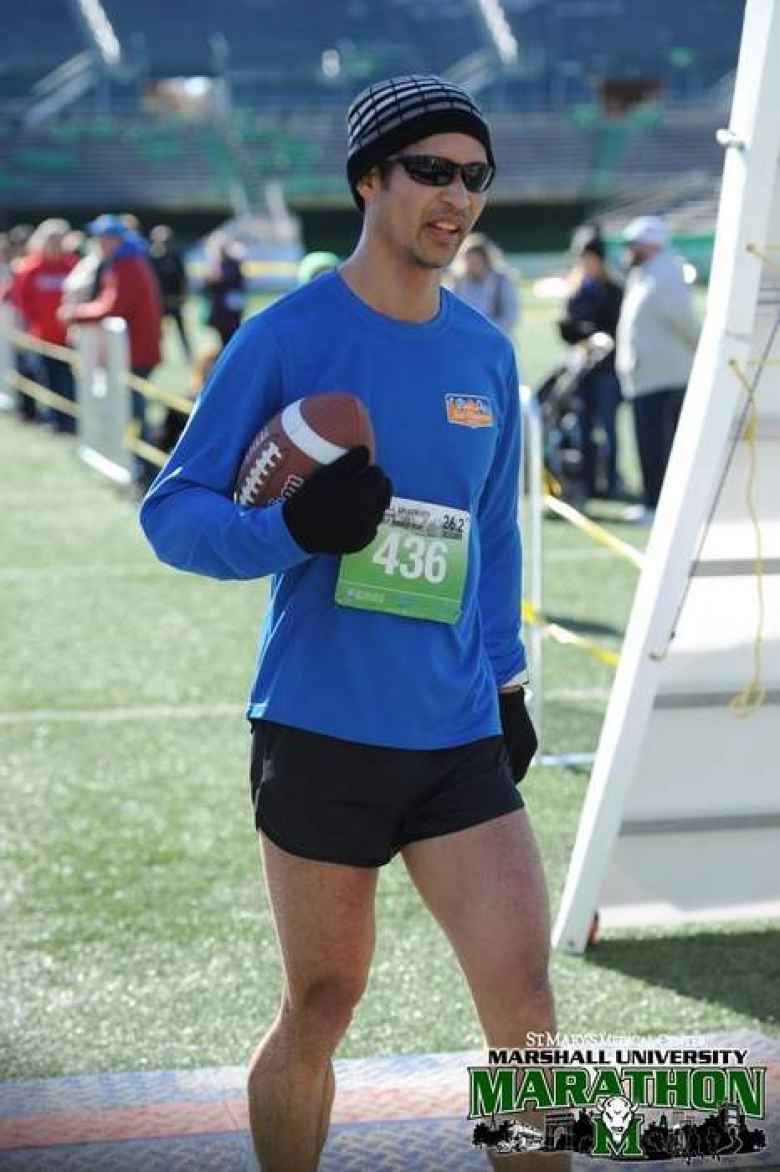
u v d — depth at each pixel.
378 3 120.81
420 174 4.36
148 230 79.94
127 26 116.38
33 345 25.53
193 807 9.47
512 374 4.79
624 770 6.77
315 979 4.58
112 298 20.89
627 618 14.06
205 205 79.50
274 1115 4.66
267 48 117.94
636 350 17.30
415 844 4.56
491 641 4.95
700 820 6.99
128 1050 6.52
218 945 7.57
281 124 83.62
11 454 23.97
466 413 4.57
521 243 76.00
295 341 4.50
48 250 25.28
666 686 6.71
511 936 4.40
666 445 17.58
